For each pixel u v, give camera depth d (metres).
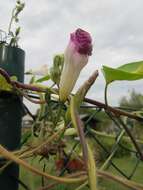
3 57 0.19
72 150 0.19
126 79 0.16
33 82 0.21
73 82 0.16
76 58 0.15
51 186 0.17
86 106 0.20
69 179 0.14
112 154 0.20
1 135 0.18
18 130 0.19
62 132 0.16
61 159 0.18
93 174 0.12
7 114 0.18
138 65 0.17
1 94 0.18
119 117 0.18
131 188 0.15
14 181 0.18
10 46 0.19
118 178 0.15
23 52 0.19
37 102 0.19
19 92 0.18
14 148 0.18
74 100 0.14
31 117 0.19
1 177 0.18
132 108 0.21
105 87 0.17
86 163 0.12
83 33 0.14
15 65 0.19
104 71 0.16
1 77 0.18
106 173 0.15
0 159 0.17
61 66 0.17
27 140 0.19
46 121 0.18
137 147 0.18
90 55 0.15
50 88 0.17
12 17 0.19
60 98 0.16
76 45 0.15
